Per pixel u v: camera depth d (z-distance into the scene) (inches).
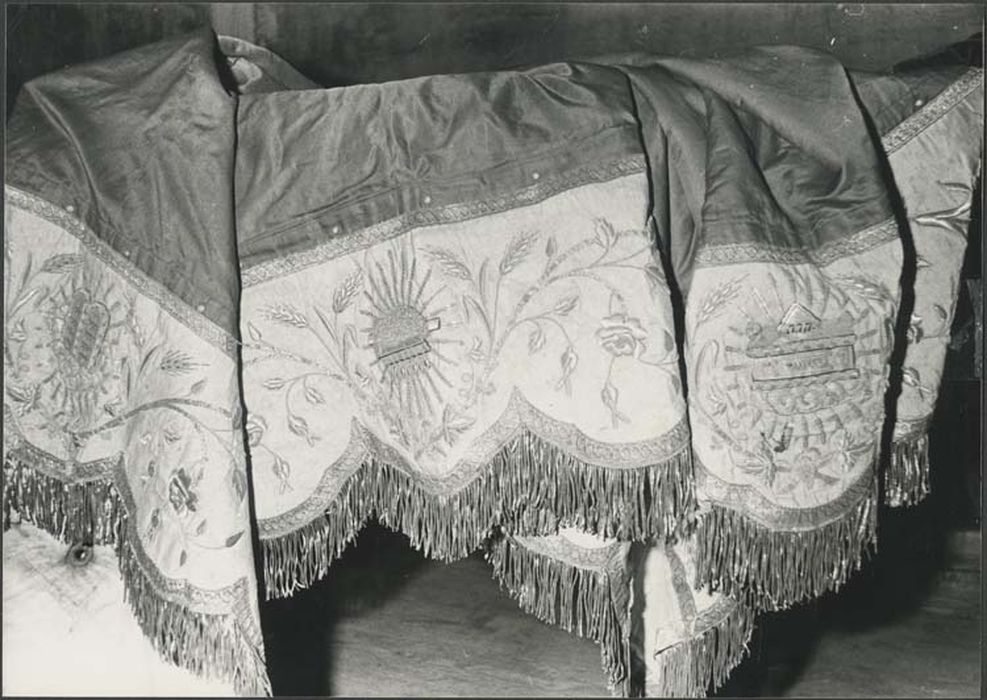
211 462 51.1
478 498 52.2
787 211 55.3
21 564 54.6
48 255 54.0
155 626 51.2
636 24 106.8
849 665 88.7
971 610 101.4
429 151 53.8
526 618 102.0
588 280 52.3
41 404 53.9
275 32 112.3
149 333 52.3
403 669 89.7
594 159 53.3
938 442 107.3
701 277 52.9
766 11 103.3
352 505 54.4
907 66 61.7
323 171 54.1
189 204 52.6
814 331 52.8
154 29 110.6
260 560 53.6
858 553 53.9
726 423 52.5
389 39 111.7
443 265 52.8
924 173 57.4
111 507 53.1
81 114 54.9
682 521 53.4
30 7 107.1
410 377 53.0
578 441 51.7
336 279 53.7
